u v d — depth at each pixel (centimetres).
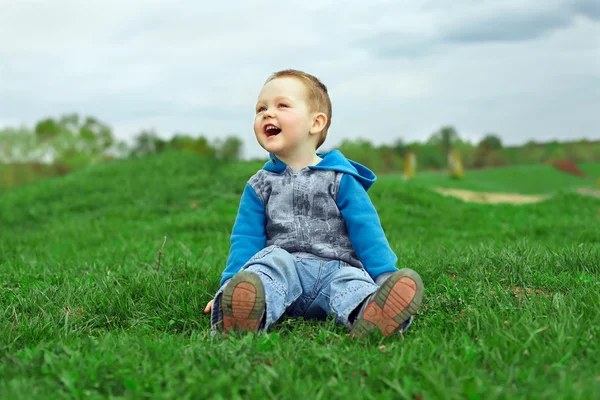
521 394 177
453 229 998
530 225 888
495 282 330
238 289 244
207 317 299
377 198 1230
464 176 2962
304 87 302
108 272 398
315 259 288
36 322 275
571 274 354
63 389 190
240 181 1341
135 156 1698
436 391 177
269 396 180
